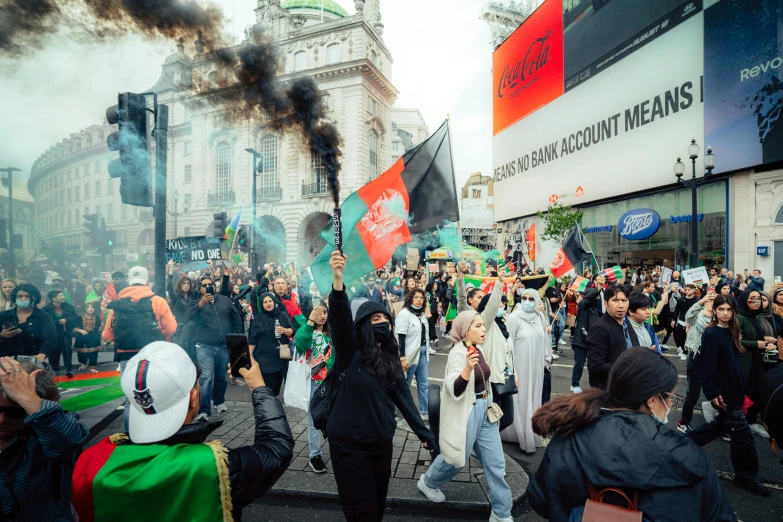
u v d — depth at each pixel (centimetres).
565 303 1145
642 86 2150
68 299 1004
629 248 2323
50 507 173
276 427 165
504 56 3400
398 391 294
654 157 2091
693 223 1356
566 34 2689
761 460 445
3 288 604
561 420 151
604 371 365
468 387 312
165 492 129
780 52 1566
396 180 439
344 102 2766
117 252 3036
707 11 1814
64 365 848
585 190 2566
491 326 409
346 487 262
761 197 1684
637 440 137
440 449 322
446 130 443
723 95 1758
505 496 313
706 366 392
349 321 278
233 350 177
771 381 315
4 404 165
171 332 523
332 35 2825
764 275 1669
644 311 387
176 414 139
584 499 142
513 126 3306
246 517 337
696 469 130
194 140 2866
